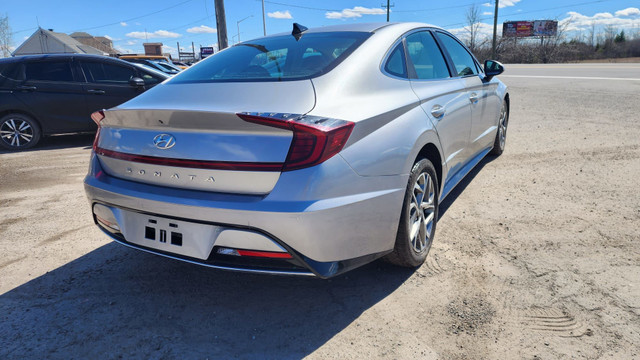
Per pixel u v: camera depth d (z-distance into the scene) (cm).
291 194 179
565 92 1006
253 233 184
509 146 549
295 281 253
